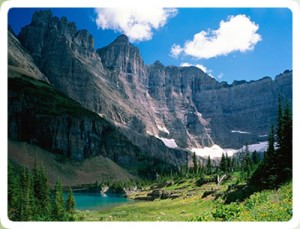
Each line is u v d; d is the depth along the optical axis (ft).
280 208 83.25
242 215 88.12
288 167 150.71
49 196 249.34
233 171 400.47
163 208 276.21
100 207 402.72
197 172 522.06
